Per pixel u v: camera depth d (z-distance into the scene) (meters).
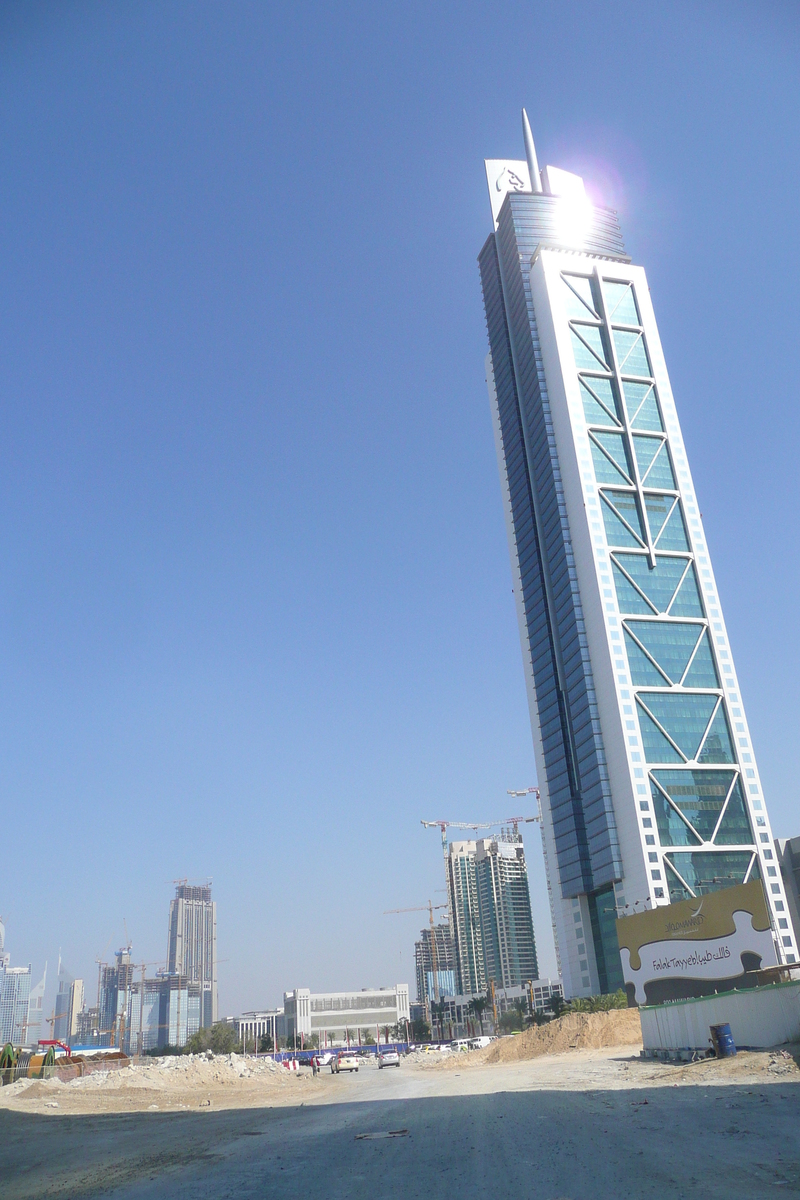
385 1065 109.00
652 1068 41.62
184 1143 26.47
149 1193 17.00
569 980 183.38
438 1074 71.75
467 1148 20.45
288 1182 17.14
